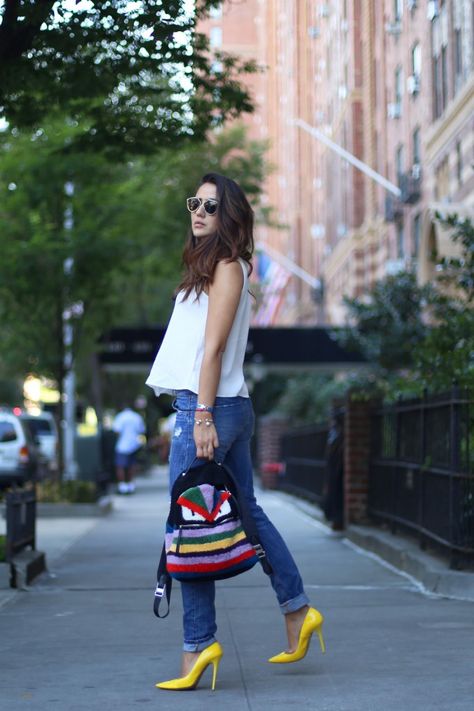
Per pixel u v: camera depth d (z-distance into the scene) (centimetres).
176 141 1288
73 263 2152
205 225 510
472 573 868
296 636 534
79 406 3881
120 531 1617
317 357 3825
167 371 508
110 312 2380
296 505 2162
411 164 3209
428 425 1045
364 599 842
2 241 2125
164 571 502
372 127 3841
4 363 3475
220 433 502
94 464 3147
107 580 1009
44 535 1543
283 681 530
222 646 639
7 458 2520
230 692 508
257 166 2950
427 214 2311
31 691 521
